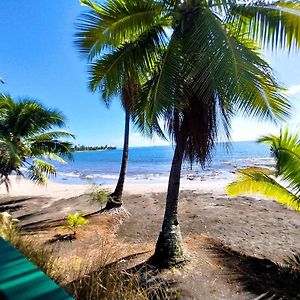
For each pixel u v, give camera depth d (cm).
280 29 511
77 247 699
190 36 504
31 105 1171
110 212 1101
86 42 600
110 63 602
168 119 567
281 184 590
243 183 642
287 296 462
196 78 474
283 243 793
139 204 1330
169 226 605
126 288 198
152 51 595
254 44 593
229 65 408
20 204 1430
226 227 947
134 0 553
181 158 605
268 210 1160
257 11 521
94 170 4066
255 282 514
